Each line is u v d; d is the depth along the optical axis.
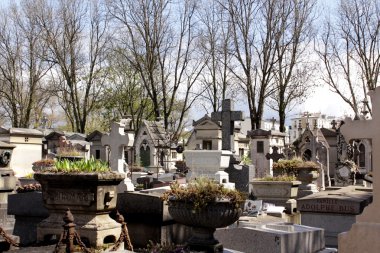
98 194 7.71
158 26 41.88
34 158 28.45
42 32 44.09
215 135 36.06
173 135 40.78
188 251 6.96
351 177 25.06
